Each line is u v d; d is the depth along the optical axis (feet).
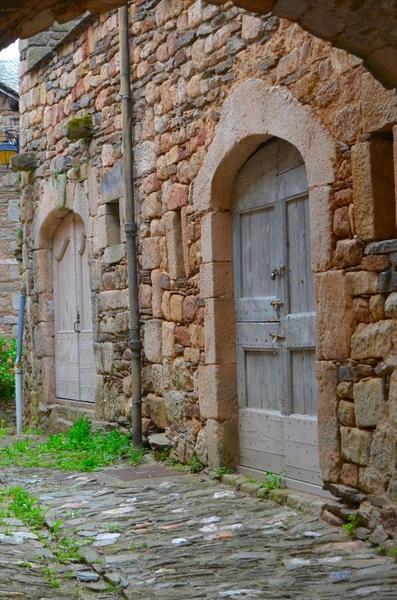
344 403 17.30
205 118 22.57
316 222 17.93
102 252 29.48
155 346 25.88
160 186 25.39
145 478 22.95
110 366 28.91
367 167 16.56
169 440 25.14
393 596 13.25
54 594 14.17
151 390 26.30
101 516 19.12
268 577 14.53
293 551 15.89
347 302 17.15
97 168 29.73
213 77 22.08
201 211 22.72
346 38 13.69
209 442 22.57
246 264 21.93
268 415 20.93
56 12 13.96
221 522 18.11
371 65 14.10
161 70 24.98
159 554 16.10
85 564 15.96
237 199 22.12
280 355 20.39
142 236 26.61
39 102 34.42
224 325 22.25
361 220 16.74
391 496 15.96
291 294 20.15
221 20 21.65
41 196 34.47
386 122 16.06
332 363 17.54
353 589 13.69
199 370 23.17
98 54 29.35
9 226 53.47
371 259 16.56
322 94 17.85
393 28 13.02
